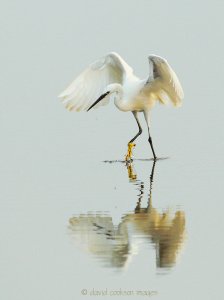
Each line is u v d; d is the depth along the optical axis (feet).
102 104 65.62
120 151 68.08
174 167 60.95
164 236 43.39
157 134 73.51
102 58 64.28
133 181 56.59
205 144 69.00
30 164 63.98
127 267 39.50
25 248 42.47
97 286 37.55
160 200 50.72
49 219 47.50
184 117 79.51
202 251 41.04
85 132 75.87
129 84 63.93
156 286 37.27
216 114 80.23
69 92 64.23
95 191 53.88
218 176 57.00
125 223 45.88
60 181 57.57
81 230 45.21
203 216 46.78
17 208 50.24
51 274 38.99
